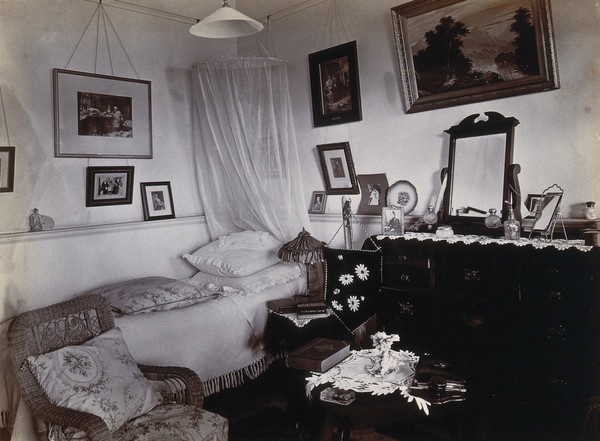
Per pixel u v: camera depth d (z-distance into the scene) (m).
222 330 3.59
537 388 2.63
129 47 4.35
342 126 4.26
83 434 2.28
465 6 3.28
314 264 3.89
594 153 2.86
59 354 2.44
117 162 4.29
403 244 3.23
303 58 4.47
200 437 2.37
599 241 2.77
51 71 3.85
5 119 3.61
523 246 2.68
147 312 3.47
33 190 3.76
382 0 3.84
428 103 3.60
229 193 4.59
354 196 4.25
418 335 3.18
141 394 2.52
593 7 2.79
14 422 2.68
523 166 3.16
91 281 4.02
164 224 4.52
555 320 2.56
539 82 3.01
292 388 2.58
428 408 2.09
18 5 3.67
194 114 4.70
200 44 4.85
